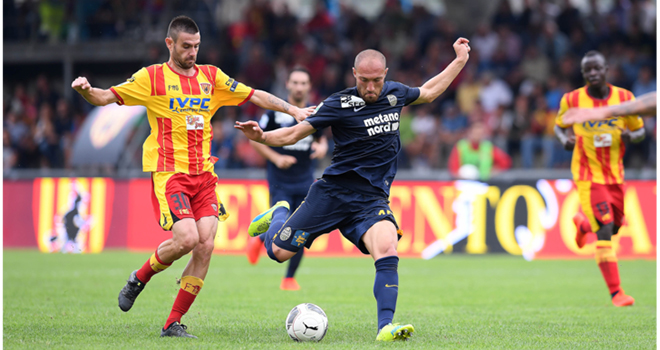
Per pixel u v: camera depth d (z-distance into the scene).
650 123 50.81
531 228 41.91
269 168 26.98
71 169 46.84
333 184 16.28
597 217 23.28
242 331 16.69
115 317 18.81
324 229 16.39
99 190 45.53
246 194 44.03
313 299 23.58
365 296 24.56
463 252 42.53
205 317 19.03
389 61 66.06
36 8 67.25
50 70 69.19
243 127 15.35
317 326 15.24
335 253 44.22
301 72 25.78
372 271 34.53
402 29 68.12
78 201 45.81
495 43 62.09
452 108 55.53
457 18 72.44
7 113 66.94
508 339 15.68
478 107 54.19
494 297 24.56
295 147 26.53
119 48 64.88
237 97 17.14
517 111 53.53
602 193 23.28
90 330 16.58
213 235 16.38
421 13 68.31
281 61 63.91
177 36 16.14
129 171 47.34
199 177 16.56
